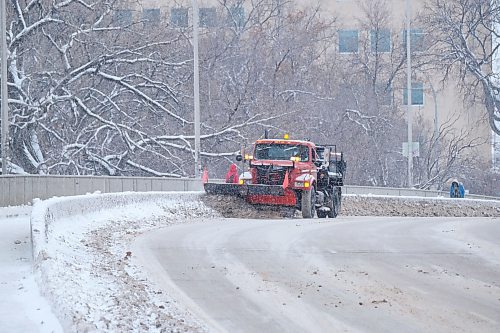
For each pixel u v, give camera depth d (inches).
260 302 1222.9
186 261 1622.8
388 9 7278.5
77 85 4643.2
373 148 6220.5
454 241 1971.0
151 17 5708.7
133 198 2669.8
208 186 3036.4
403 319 1106.7
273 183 2992.1
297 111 5280.5
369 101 6402.6
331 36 6599.4
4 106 3070.9
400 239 2006.6
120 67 4803.2
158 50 4785.9
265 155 3041.3
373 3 7229.3
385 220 2807.6
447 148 6993.1
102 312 1087.0
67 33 4640.8
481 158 6993.1
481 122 6978.4
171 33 5032.0
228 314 1139.3
